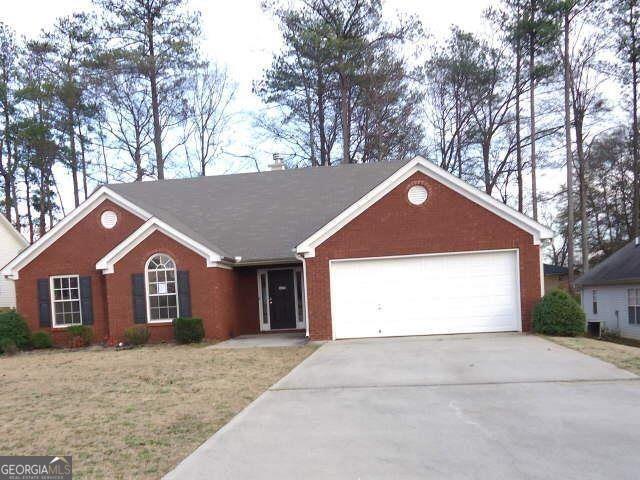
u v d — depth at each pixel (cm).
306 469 559
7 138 3438
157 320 1733
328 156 3409
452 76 3450
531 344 1315
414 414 751
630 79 3300
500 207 1545
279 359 1282
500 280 1553
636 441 610
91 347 1755
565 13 3059
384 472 543
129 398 924
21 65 3353
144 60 3169
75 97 3269
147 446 660
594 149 3681
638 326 2481
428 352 1270
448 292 1572
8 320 1764
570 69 3256
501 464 553
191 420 768
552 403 781
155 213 1817
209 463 586
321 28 3078
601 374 959
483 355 1191
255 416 770
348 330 1602
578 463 549
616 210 4253
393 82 3262
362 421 726
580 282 3003
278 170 2377
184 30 3325
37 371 1280
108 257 1731
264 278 1964
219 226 2016
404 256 1580
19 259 1850
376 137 3312
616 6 3123
